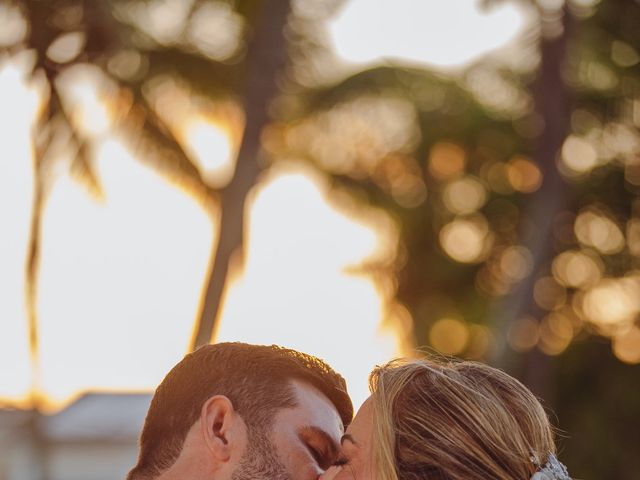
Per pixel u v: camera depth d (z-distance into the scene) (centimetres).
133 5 1792
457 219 2612
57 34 1753
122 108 1838
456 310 2628
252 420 201
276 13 1408
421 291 2625
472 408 186
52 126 1800
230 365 204
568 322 2470
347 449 191
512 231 2595
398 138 2434
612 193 2428
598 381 2448
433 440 184
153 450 205
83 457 2458
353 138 2339
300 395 204
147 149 1852
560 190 1778
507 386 194
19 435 2452
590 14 2077
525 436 189
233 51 1827
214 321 1378
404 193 2562
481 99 2434
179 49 1816
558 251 2452
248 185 1385
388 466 184
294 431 201
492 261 2605
